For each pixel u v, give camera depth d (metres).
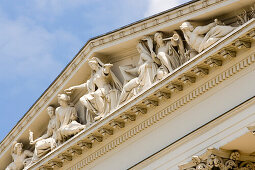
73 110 55.91
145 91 49.75
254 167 48.06
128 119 51.41
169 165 49.59
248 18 47.53
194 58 47.53
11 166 60.34
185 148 49.00
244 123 46.38
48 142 56.88
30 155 59.84
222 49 46.66
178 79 48.69
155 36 50.59
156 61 50.69
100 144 53.69
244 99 46.72
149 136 51.25
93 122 53.41
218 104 47.91
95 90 54.12
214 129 47.75
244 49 46.66
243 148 47.25
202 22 49.34
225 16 48.56
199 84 48.69
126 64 53.09
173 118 50.12
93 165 54.31
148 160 50.81
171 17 49.84
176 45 49.91
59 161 55.81
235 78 47.38
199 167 47.09
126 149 52.50
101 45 53.16
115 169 52.72
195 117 48.94
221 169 46.78
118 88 52.97
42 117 58.28
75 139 53.81
